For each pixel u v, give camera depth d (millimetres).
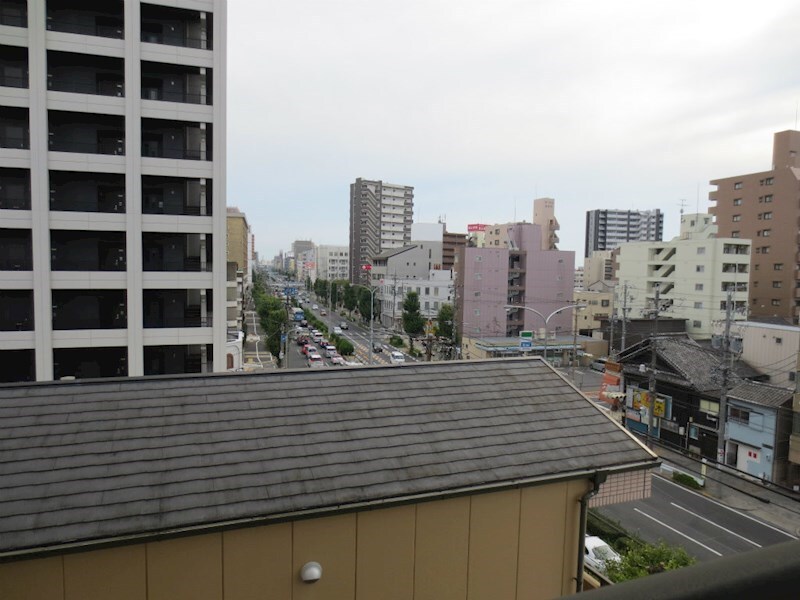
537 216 69500
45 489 4426
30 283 18344
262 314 50406
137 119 19156
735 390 21406
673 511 17203
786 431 19516
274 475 4914
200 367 20734
